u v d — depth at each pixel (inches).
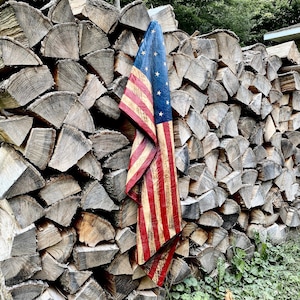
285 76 122.5
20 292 63.0
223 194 98.2
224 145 99.0
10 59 57.1
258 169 113.6
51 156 63.2
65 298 69.7
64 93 63.8
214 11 334.6
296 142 130.7
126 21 73.9
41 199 64.8
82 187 70.5
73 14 68.1
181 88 88.5
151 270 80.1
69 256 69.8
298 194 134.0
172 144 78.2
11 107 61.2
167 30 83.7
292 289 95.3
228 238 102.8
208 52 96.7
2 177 62.9
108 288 78.4
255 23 405.4
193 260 94.7
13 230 63.8
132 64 77.0
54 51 63.5
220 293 90.3
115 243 75.3
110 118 75.4
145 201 75.4
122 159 74.7
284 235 122.7
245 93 104.4
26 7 58.8
